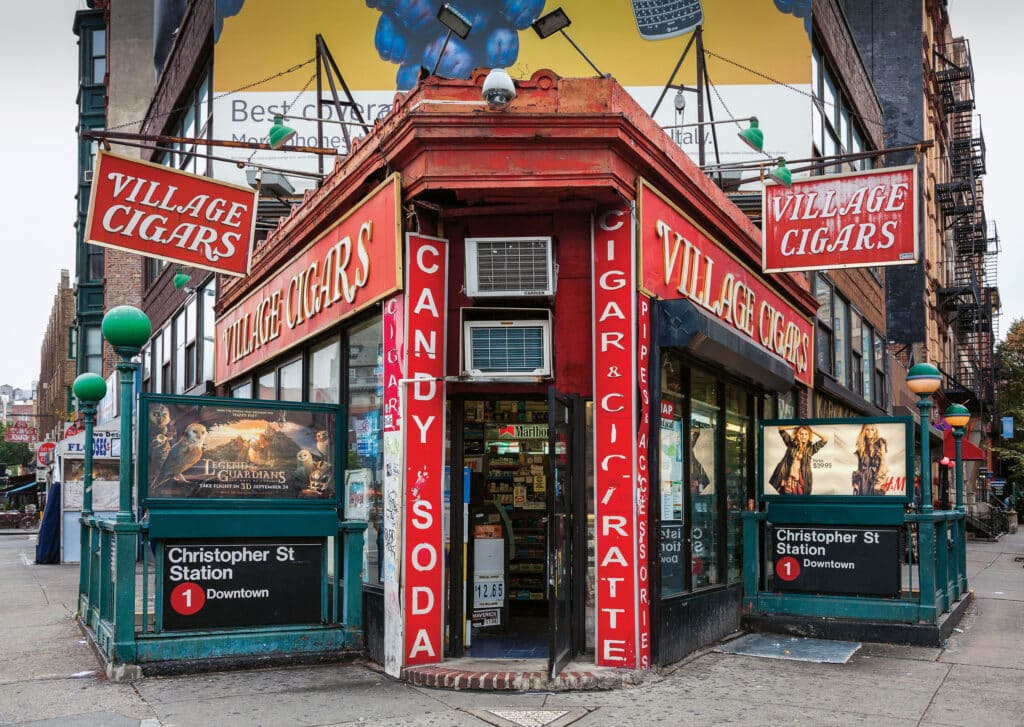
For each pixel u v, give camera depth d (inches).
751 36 571.8
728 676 301.0
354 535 324.5
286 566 314.0
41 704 257.6
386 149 306.7
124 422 296.7
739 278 416.2
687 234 350.6
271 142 358.6
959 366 1664.6
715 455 388.8
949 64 1556.3
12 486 2420.0
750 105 565.9
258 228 507.2
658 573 302.0
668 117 566.9
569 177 287.1
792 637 379.9
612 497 295.3
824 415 629.0
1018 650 354.6
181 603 298.2
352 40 578.6
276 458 316.5
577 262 308.7
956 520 474.9
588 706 257.1
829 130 630.5
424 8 579.8
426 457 296.7
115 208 333.1
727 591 382.9
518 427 367.9
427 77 298.2
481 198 299.3
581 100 293.4
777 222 370.9
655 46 573.9
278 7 580.1
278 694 268.2
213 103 574.2
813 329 565.9
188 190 346.0
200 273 640.4
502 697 266.2
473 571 324.5
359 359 348.2
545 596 385.7
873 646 360.5
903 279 1079.0
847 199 360.8
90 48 1558.8
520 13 578.6
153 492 297.0
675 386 343.0
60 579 632.4
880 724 243.1
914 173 351.3
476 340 304.2
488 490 394.6
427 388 297.7
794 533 398.3
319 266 380.2
